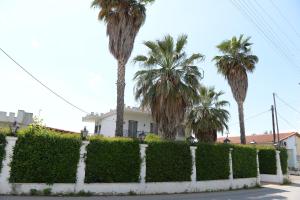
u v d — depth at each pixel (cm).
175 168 1683
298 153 4725
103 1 1870
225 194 1683
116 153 1475
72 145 1355
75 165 1345
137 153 1546
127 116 3009
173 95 1798
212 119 2786
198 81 1912
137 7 1880
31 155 1258
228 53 2895
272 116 3731
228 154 2045
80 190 1336
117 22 1858
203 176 1828
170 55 1955
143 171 1545
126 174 1488
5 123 2305
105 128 3188
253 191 1902
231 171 2038
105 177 1423
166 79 1839
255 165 2308
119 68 1802
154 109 1861
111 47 1845
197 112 2834
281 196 1609
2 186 1191
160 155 1636
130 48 1848
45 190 1257
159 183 1595
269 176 2675
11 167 1214
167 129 1831
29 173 1239
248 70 2820
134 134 2988
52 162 1295
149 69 1938
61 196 1243
